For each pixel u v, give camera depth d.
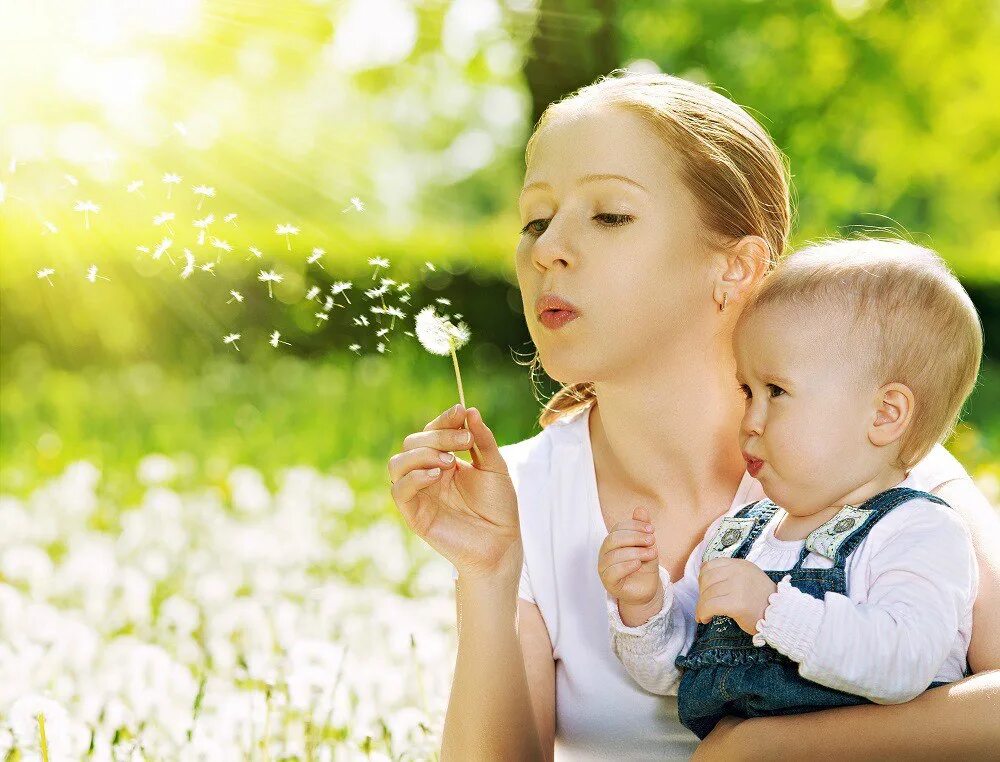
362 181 18.42
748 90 15.34
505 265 11.48
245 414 8.48
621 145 1.89
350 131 18.62
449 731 1.90
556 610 2.08
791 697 1.76
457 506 1.87
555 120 1.98
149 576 4.25
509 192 26.95
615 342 1.89
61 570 4.16
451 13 13.22
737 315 1.99
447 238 12.09
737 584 1.75
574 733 2.06
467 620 1.88
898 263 1.91
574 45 11.38
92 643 3.13
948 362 1.88
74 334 10.27
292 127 14.67
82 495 5.33
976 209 21.36
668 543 2.06
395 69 13.95
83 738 2.45
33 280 9.92
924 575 1.71
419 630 3.29
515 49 12.96
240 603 3.62
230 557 4.46
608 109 1.92
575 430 2.20
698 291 1.94
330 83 15.02
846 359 1.85
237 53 12.30
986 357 13.05
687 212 1.90
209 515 5.12
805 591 1.79
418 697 2.99
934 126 15.80
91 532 4.98
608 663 2.03
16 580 4.30
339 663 2.79
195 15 10.16
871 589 1.75
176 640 3.61
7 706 2.77
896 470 1.90
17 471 6.47
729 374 2.01
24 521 4.95
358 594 4.04
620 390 1.99
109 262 9.81
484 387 9.77
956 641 1.76
